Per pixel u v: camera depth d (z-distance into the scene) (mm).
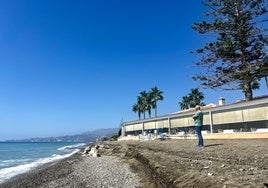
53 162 34469
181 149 17734
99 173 18203
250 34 37656
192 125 44500
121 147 37062
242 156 11648
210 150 15234
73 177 17703
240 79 37219
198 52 39562
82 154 47156
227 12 39062
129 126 71750
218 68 39656
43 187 14859
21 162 39031
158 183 11195
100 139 117562
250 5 37812
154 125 58656
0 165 34562
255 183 6535
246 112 32719
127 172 17094
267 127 29891
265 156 11133
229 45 36969
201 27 38906
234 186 6570
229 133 33094
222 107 36156
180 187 8289
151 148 22828
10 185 17188
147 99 96750
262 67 35594
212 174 8320
